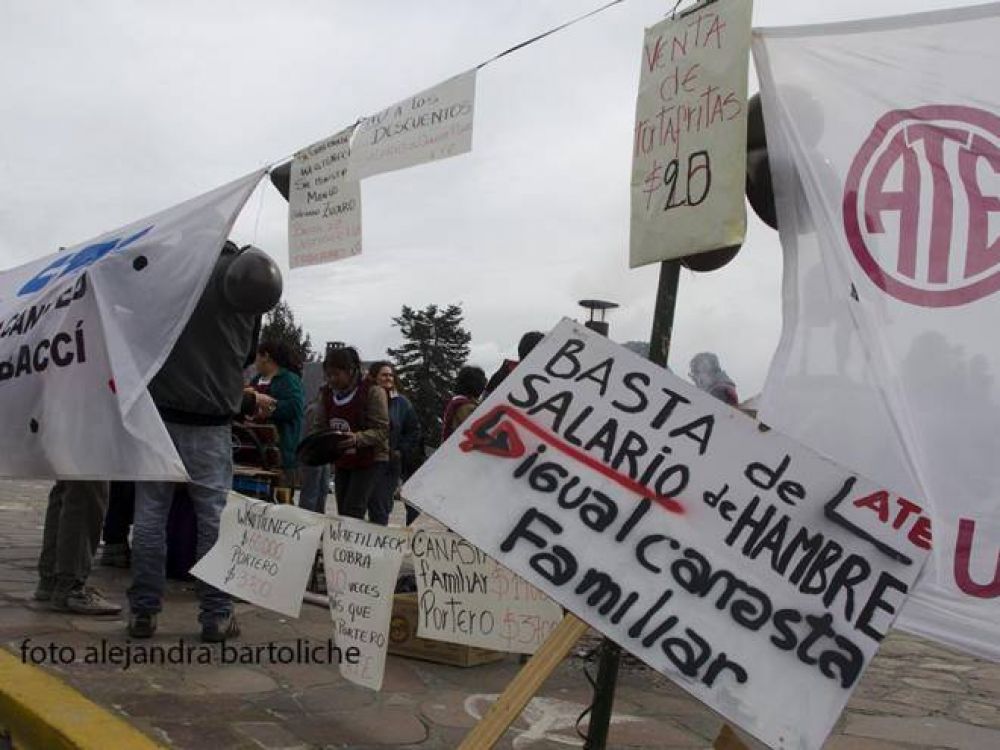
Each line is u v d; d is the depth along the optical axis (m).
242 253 4.28
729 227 2.75
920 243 2.80
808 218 2.95
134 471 3.81
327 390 6.31
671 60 3.01
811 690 2.33
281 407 6.29
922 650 5.79
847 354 2.86
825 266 2.91
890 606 2.40
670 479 2.59
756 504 2.54
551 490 2.59
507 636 3.30
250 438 6.36
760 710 2.31
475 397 6.56
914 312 2.79
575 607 2.45
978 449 2.69
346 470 6.11
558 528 2.54
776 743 2.28
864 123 2.89
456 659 4.41
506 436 2.65
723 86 2.81
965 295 2.75
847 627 2.39
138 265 4.03
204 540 4.39
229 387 4.46
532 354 2.77
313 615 5.20
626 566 2.50
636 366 2.74
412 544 3.43
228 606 4.50
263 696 3.75
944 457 2.73
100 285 4.00
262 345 6.38
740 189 2.75
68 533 4.80
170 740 3.20
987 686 4.95
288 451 6.31
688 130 2.91
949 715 4.36
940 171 2.80
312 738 3.34
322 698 3.79
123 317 3.95
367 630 3.42
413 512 8.62
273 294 4.24
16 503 9.82
